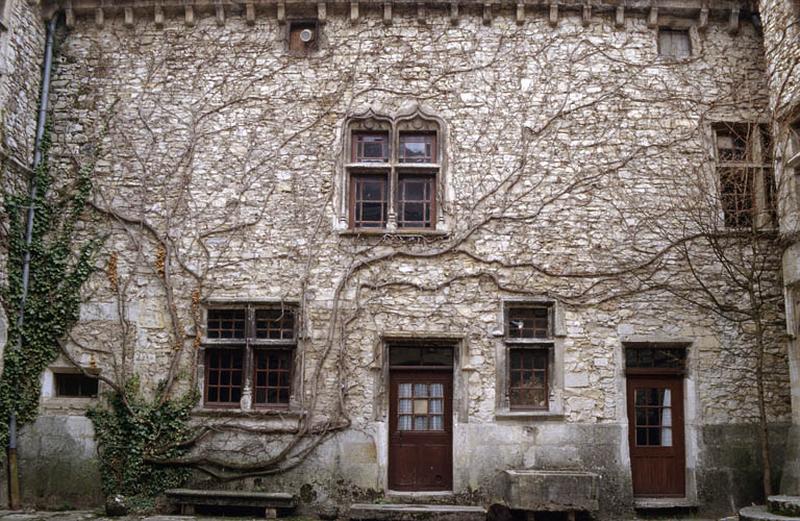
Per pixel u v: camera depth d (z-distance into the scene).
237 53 8.81
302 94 8.70
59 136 8.67
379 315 8.21
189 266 8.38
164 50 8.84
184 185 8.52
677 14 8.74
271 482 7.91
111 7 8.83
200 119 8.66
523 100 8.61
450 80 8.68
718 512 7.82
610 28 8.76
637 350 8.30
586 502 7.34
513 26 8.78
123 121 8.70
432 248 8.34
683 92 8.59
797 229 7.67
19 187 8.23
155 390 8.14
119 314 8.29
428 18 8.83
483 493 7.84
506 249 8.32
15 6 8.16
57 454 8.03
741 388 8.05
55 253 8.35
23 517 7.37
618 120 8.55
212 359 8.38
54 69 8.84
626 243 8.30
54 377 8.23
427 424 8.22
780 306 8.16
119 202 8.52
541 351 8.27
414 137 8.71
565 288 8.23
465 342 8.13
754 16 8.69
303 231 8.40
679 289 8.17
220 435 8.02
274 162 8.56
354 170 8.59
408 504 7.69
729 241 8.27
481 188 8.43
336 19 8.87
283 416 8.02
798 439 7.52
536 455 7.91
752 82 8.62
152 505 7.83
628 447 7.94
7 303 7.93
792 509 6.65
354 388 8.09
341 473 7.91
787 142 7.84
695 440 7.97
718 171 8.45
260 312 8.40
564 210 8.38
